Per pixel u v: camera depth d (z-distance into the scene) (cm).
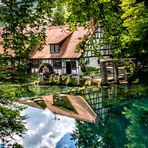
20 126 973
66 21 872
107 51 3247
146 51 2280
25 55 786
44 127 1277
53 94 2169
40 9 739
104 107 1655
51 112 1562
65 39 3791
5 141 938
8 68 828
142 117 1402
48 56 3825
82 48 934
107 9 802
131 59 2472
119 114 1489
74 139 1120
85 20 871
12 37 751
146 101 1720
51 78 2939
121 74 2519
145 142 1059
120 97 1869
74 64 3506
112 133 1185
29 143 1052
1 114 944
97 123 1348
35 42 789
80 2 796
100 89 2214
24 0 713
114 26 827
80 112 1577
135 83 2295
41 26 798
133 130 1218
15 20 722
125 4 1959
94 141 1094
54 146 1045
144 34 2089
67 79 2798
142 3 1966
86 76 2828
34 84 3009
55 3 783
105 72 2327
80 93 2139
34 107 1673
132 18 2016
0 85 882
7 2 707
